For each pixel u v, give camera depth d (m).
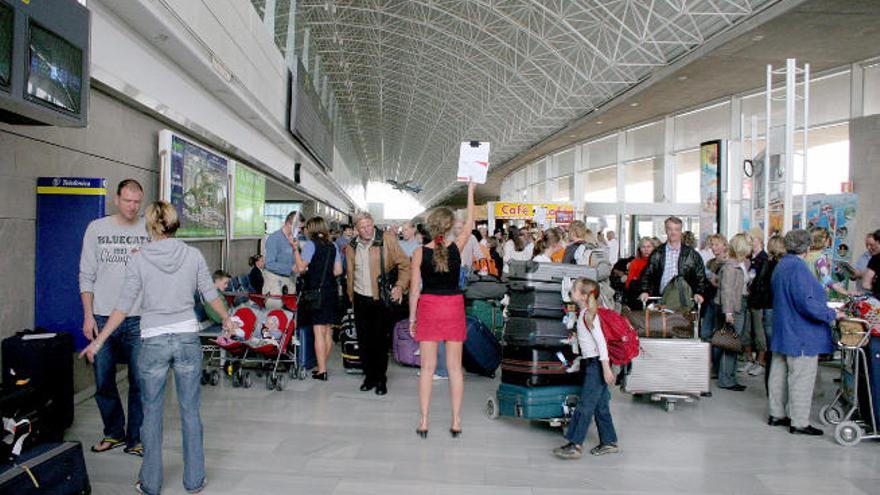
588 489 4.02
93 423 5.19
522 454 4.70
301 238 10.12
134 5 6.39
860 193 15.40
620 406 6.30
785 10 13.87
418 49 32.22
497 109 36.47
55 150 5.74
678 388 6.09
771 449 4.95
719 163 14.38
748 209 11.80
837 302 7.21
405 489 3.95
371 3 27.52
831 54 17.06
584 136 33.41
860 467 4.55
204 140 10.40
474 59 30.95
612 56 22.28
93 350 3.58
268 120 14.05
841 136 18.47
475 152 5.43
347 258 6.83
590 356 4.61
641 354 6.09
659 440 5.13
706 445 5.01
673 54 19.84
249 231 13.38
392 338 9.21
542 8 21.36
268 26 14.20
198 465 3.83
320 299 7.03
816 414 6.12
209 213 9.69
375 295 6.58
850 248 12.74
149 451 3.67
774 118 21.25
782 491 4.07
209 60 8.95
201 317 7.28
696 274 6.86
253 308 6.74
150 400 3.68
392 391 6.71
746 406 6.35
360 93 43.16
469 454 4.67
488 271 10.96
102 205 5.49
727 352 7.11
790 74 8.50
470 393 6.75
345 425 5.35
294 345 6.96
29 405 3.89
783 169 8.91
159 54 7.97
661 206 21.80
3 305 5.02
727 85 21.22
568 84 27.11
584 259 7.89
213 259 11.21
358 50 33.28
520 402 5.18
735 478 4.28
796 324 5.37
